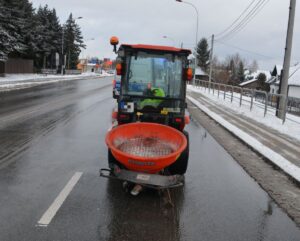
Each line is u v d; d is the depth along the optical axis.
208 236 4.80
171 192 6.41
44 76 58.16
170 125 7.82
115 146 6.29
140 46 7.60
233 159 9.15
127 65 7.73
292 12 17.55
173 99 7.76
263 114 19.45
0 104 18.50
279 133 13.48
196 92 40.88
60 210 5.38
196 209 5.70
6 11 43.88
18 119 13.72
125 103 7.76
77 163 7.92
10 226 4.80
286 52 17.88
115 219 5.16
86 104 20.59
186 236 4.77
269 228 5.16
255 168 8.34
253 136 12.44
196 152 9.71
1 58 42.62
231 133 12.98
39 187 6.30
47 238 4.52
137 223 5.07
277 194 6.60
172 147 6.49
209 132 13.17
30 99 22.03
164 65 7.73
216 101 28.02
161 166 5.82
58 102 20.97
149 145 6.62
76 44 98.50
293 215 5.65
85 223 4.99
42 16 75.75
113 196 6.04
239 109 21.98
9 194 5.92
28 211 5.29
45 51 71.62
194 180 7.18
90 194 6.08
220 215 5.52
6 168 7.33
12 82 37.03
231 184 7.06
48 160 8.07
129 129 6.69
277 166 8.36
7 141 9.80
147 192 6.29
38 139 10.23
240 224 5.23
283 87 17.92
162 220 5.21
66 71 81.75
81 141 10.23
